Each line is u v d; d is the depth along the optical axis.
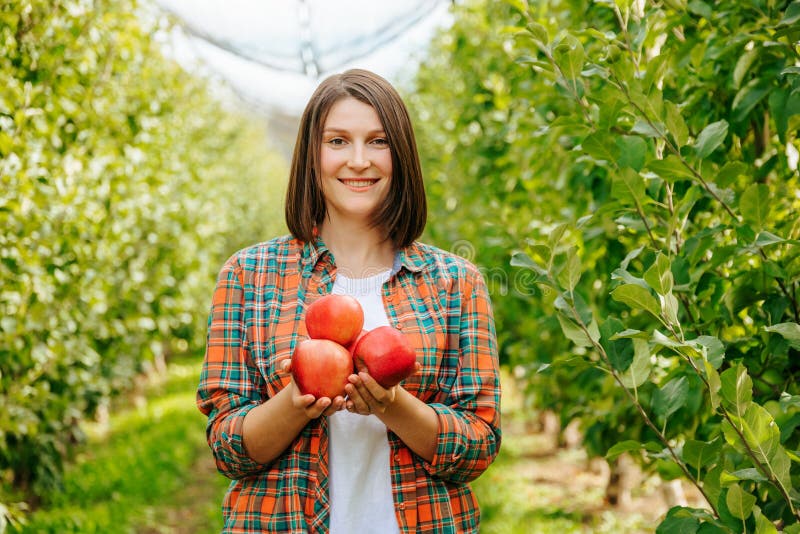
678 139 1.88
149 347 8.33
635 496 7.21
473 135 6.83
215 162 13.62
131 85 6.43
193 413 13.12
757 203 1.75
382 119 1.73
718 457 1.75
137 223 7.29
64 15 4.12
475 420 1.71
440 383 1.74
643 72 2.02
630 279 1.69
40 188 4.12
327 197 1.77
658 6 2.04
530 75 3.58
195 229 9.44
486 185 5.98
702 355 1.52
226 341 1.72
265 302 1.74
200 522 7.36
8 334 4.22
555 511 6.78
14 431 4.61
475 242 6.20
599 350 1.79
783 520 1.82
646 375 1.76
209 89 11.04
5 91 3.64
